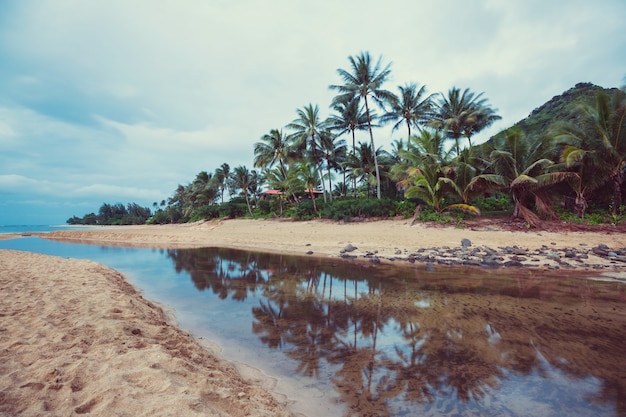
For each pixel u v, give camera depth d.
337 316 6.86
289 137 32.94
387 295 8.44
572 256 12.66
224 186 57.16
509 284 9.34
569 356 4.73
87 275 9.92
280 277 11.18
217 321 6.71
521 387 3.89
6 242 30.95
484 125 30.75
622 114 16.42
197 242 25.53
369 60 27.14
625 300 7.63
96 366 3.54
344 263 13.62
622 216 17.19
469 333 5.72
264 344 5.44
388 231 20.02
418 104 31.14
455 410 3.44
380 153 34.72
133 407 2.72
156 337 5.05
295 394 3.81
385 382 4.08
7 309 5.81
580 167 17.80
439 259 13.50
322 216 28.84
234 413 2.97
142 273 12.50
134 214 95.38
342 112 31.22
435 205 21.42
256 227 29.97
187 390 3.11
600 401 3.56
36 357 3.74
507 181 19.41
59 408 2.71
